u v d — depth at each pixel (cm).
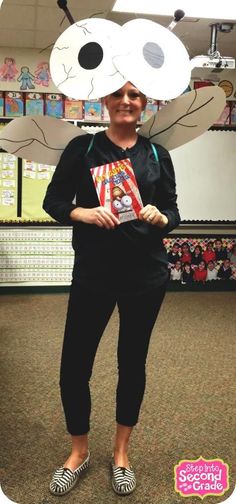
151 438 185
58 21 340
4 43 398
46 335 312
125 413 152
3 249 431
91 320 142
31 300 414
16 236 432
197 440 185
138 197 129
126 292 138
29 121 142
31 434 186
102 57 131
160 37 136
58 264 441
